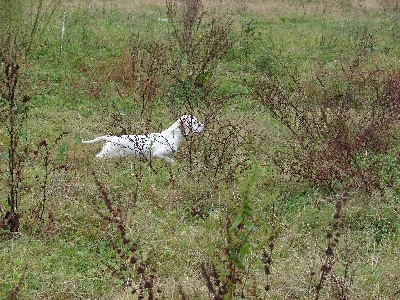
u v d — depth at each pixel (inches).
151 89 616.7
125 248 337.4
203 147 479.5
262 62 760.3
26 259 323.0
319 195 420.8
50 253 335.0
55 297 298.0
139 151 456.8
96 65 707.4
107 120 543.2
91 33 847.7
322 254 341.4
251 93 636.1
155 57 661.9
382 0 1328.7
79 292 303.4
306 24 1102.4
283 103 577.0
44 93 613.6
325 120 466.9
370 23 1068.5
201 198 403.5
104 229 355.9
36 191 390.9
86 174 424.5
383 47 899.4
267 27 1051.3
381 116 496.7
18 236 343.6
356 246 354.3
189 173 436.1
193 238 352.5
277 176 443.2
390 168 454.6
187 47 684.7
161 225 367.2
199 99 629.0
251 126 545.0
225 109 608.1
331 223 380.2
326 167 432.5
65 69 689.6
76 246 343.3
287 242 354.6
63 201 378.9
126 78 665.6
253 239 345.7
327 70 737.0
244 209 233.0
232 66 765.9
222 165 444.8
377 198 403.5
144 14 1074.7
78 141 492.4
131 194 402.0
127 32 887.7
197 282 305.4
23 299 294.4
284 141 517.7
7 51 649.6
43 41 767.1
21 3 747.4
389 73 657.0
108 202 309.7
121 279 314.5
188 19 668.7
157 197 398.9
